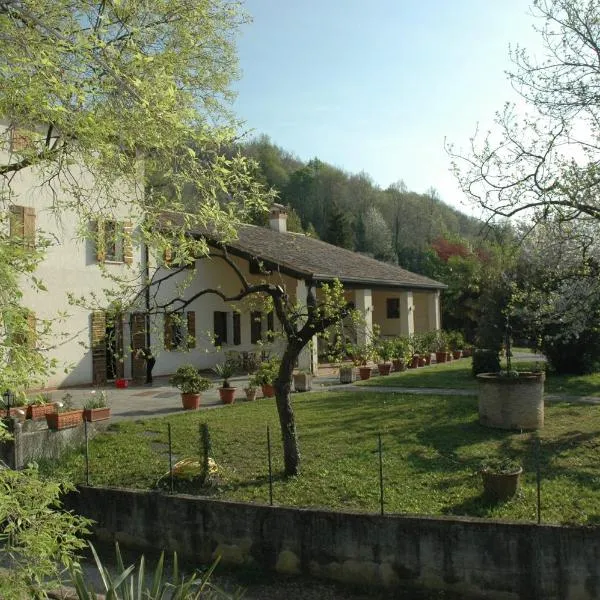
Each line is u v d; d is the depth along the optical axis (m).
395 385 16.44
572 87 10.16
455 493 7.22
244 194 7.37
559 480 7.57
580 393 13.98
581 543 5.44
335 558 6.27
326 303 8.35
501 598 5.64
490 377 10.48
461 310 33.84
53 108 4.85
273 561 6.55
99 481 8.34
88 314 18.28
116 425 11.48
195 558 6.96
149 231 6.95
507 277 16.72
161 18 7.34
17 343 3.66
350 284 22.17
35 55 4.75
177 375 13.83
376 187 72.75
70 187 7.77
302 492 7.43
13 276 3.60
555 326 16.30
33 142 6.28
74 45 4.99
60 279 17.48
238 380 19.36
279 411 8.20
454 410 12.12
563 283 12.57
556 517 6.40
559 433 9.88
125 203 7.34
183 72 7.63
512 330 17.66
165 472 8.49
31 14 5.06
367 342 13.51
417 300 31.23
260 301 10.79
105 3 6.30
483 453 8.88
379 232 63.56
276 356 16.50
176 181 6.84
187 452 9.61
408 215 68.19
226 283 23.31
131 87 5.43
